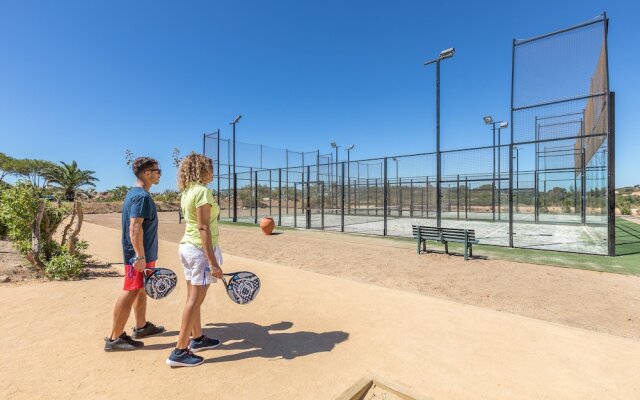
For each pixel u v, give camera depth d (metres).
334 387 2.63
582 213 16.92
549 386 2.68
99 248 9.94
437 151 10.78
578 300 5.20
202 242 2.85
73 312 4.29
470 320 4.13
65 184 35.59
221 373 2.83
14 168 42.22
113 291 5.29
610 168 8.40
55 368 2.88
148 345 3.37
